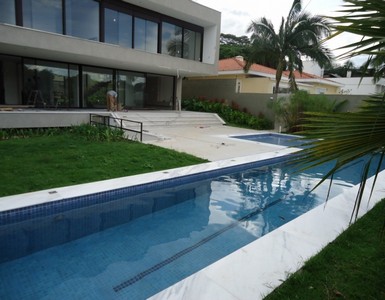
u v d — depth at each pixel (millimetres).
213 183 6785
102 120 12109
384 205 4562
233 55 33125
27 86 12672
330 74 34688
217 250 3914
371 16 1432
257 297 2445
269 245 3344
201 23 17328
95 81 14844
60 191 4840
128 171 6219
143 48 15188
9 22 10719
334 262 2947
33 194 4648
